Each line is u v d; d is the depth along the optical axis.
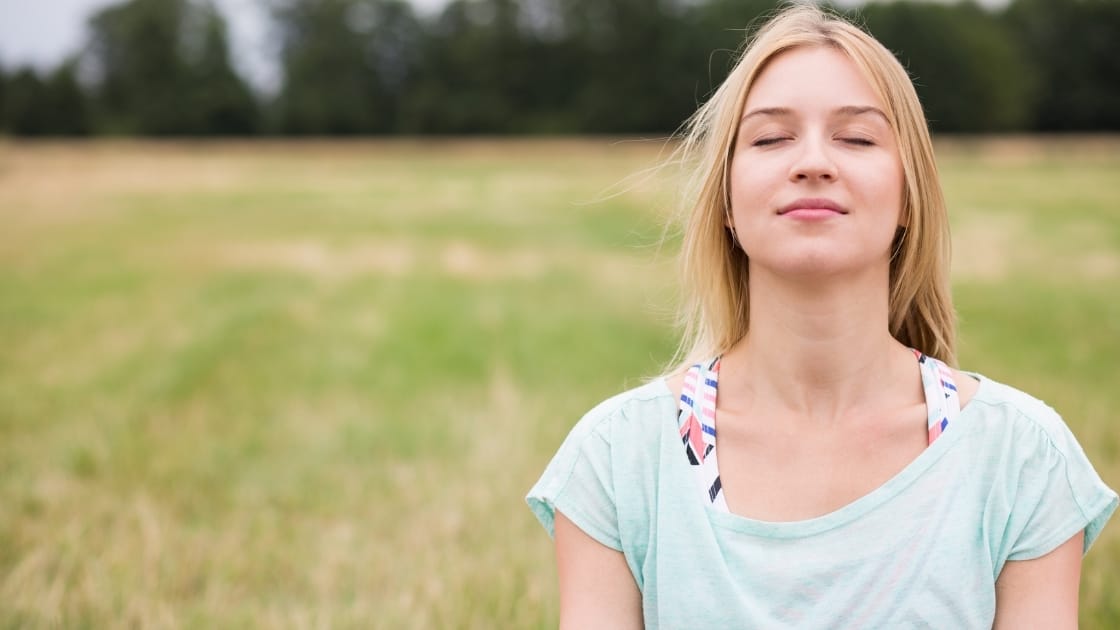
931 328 1.84
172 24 77.88
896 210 1.60
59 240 19.23
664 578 1.57
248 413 6.86
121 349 9.30
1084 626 3.19
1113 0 67.75
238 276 14.50
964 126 66.19
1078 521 1.55
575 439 1.70
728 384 1.68
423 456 5.78
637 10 75.31
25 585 3.72
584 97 76.50
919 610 1.50
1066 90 68.12
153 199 29.62
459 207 26.41
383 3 79.38
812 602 1.51
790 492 1.58
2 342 9.76
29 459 5.71
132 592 3.69
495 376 7.93
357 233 20.20
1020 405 1.59
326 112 78.12
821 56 1.61
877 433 1.59
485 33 78.06
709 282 1.82
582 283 13.37
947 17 65.81
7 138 74.88
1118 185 29.58
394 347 9.16
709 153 1.76
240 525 4.61
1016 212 21.53
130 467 5.54
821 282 1.55
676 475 1.61
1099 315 10.09
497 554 4.05
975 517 1.53
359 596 3.67
